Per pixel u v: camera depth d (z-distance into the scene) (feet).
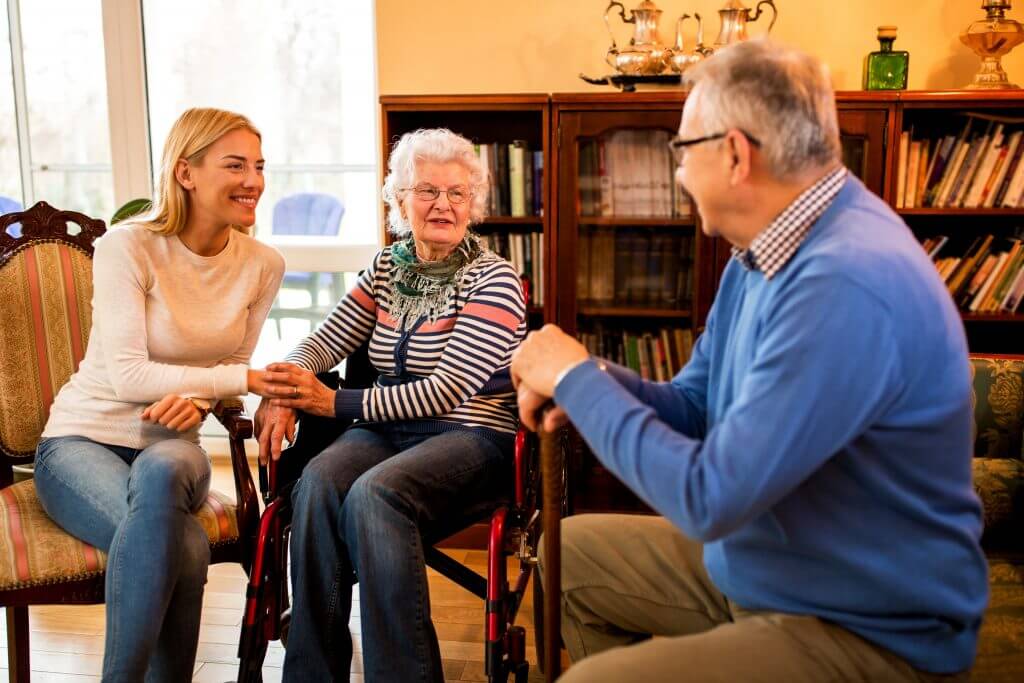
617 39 10.28
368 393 6.59
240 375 6.49
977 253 9.61
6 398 6.89
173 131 6.62
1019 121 9.19
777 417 3.60
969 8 9.86
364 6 11.65
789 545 4.02
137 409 6.53
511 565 9.30
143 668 5.47
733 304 4.70
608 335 9.92
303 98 11.90
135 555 5.55
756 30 10.13
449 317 6.77
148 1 11.87
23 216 7.13
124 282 6.40
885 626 3.94
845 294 3.60
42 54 12.17
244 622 5.94
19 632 6.42
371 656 5.81
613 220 9.59
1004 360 6.53
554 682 4.88
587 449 9.91
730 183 4.05
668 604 5.02
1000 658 4.59
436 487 6.11
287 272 12.12
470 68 10.49
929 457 3.84
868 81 9.57
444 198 6.61
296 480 6.79
